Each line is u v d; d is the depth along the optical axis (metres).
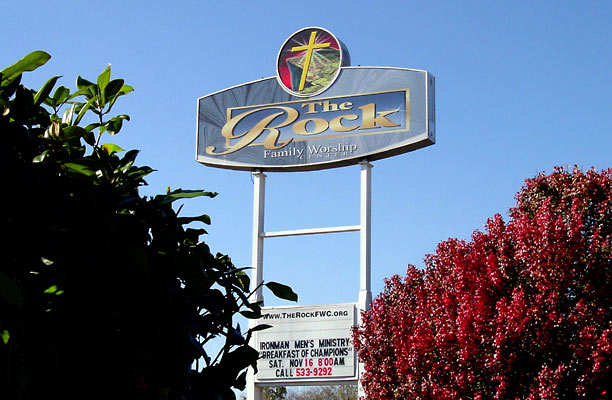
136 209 6.04
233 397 6.32
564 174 20.92
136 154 6.50
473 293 19.48
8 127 5.52
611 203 19.53
